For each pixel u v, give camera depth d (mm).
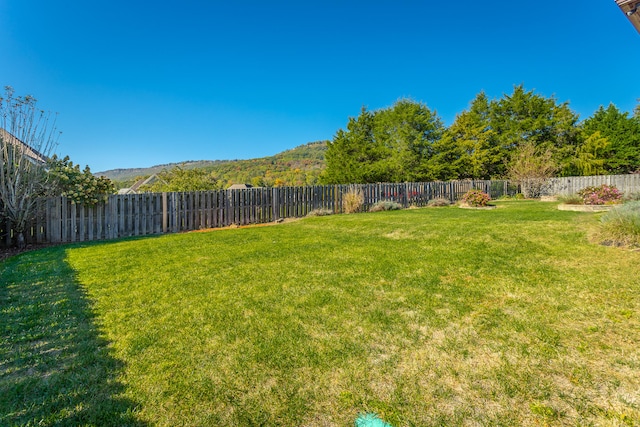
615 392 1782
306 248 5793
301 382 1944
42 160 8164
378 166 27578
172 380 1972
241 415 1675
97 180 8836
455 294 3322
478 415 1648
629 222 5203
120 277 4203
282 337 2490
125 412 1698
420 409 1702
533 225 7109
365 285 3668
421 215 10781
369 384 1917
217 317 2879
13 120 7520
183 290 3633
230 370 2070
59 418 1651
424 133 28297
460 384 1901
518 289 3404
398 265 4461
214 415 1677
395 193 16344
